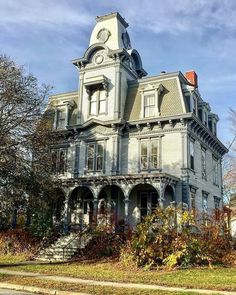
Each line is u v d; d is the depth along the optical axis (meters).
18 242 26.94
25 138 24.00
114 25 34.31
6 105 23.42
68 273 17.39
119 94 31.97
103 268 19.66
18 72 25.19
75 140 33.28
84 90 33.78
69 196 29.55
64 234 28.08
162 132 30.20
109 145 31.55
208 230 22.78
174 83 31.28
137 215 29.31
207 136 34.25
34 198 23.81
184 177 28.61
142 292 12.43
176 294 11.95
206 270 18.86
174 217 21.89
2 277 16.17
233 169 36.12
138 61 35.78
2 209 23.11
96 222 27.27
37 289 13.38
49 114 28.50
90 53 33.91
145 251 19.84
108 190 30.52
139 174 26.91
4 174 22.30
